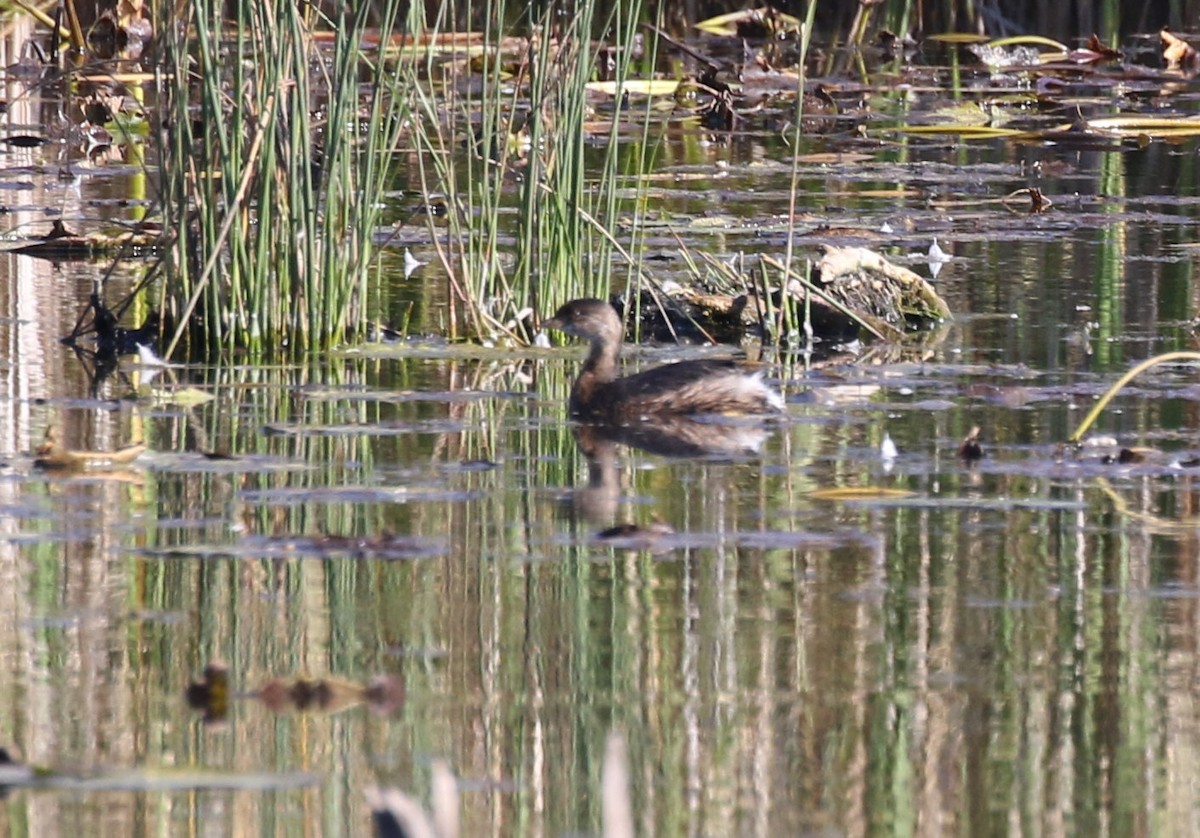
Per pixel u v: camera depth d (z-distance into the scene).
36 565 10.39
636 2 16.92
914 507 11.67
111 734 8.14
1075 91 35.72
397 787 7.66
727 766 7.94
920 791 7.69
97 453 12.57
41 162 28.03
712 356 17.11
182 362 16.27
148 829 7.26
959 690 8.75
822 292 17.67
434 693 8.69
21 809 7.46
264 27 15.94
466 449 13.32
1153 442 13.29
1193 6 41.66
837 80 36.06
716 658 9.12
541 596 10.00
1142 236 22.61
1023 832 7.38
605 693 8.70
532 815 7.43
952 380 15.66
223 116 16.06
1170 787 7.79
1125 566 10.52
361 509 11.66
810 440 13.55
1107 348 16.73
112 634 9.38
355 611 9.75
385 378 15.83
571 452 13.24
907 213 23.88
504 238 21.67
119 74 32.62
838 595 10.02
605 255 17.52
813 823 7.43
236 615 9.65
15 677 8.78
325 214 16.58
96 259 20.97
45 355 16.36
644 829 7.34
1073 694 8.70
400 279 20.12
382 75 16.62
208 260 16.09
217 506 11.62
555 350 17.00
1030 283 19.88
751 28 40.06
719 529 11.19
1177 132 30.72
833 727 8.33
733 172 27.47
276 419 14.17
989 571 10.41
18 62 33.31
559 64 17.02
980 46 37.44
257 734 8.20
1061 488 12.11
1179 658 9.15
